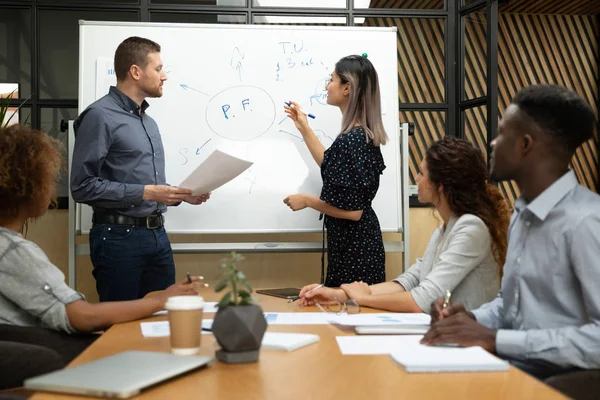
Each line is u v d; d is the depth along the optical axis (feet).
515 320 4.75
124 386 2.93
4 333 4.87
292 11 12.66
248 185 11.17
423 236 13.05
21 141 5.04
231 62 11.31
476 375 3.33
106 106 9.23
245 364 3.59
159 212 9.58
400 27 13.35
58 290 4.99
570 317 4.38
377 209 11.41
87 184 8.89
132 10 12.43
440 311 4.40
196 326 3.86
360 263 9.21
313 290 6.00
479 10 12.68
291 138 11.28
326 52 11.50
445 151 6.27
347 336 4.39
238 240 12.16
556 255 4.37
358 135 9.00
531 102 4.34
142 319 5.23
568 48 18.42
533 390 3.04
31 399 2.90
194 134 11.16
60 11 12.54
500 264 6.02
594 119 4.39
